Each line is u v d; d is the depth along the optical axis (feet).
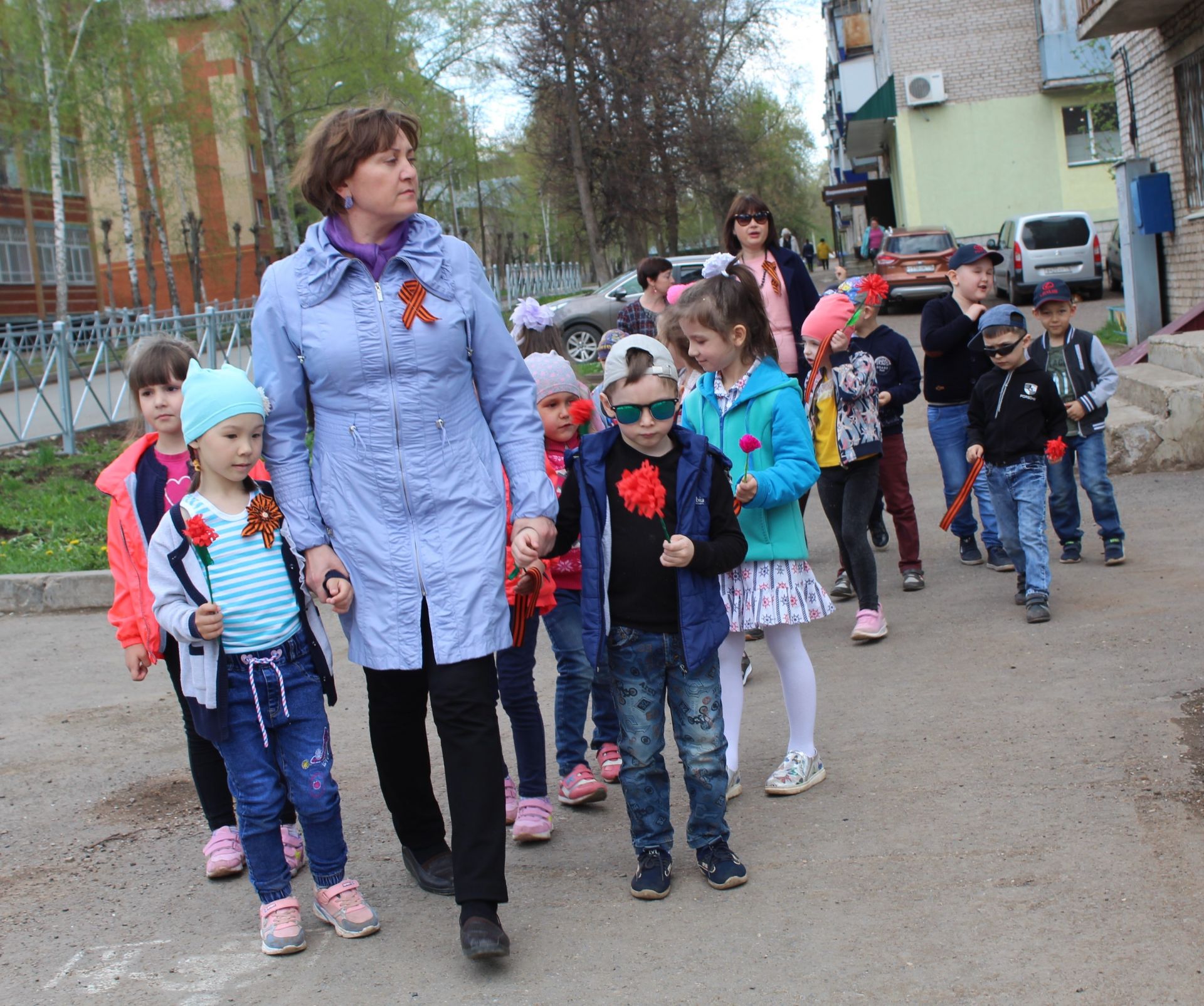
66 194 150.82
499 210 201.05
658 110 114.21
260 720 11.08
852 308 18.40
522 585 10.93
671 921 11.00
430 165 133.80
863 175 151.33
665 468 11.50
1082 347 22.07
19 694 20.77
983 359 23.32
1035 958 9.68
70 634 24.89
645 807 11.55
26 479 41.01
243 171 164.25
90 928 11.90
